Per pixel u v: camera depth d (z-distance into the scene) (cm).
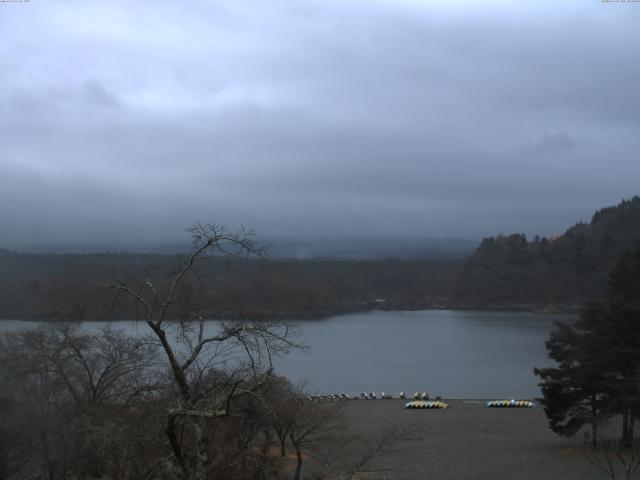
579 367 4428
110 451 1859
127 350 2620
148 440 1797
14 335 2788
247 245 1473
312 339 14000
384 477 3609
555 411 4509
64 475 1933
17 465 2086
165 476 1725
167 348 1460
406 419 6062
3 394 2173
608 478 3778
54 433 2022
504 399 7662
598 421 4375
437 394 8200
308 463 3475
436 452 4619
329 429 4022
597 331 4419
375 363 10750
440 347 12975
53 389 2222
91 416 1962
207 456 1435
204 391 1606
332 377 9381
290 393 4453
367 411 6606
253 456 2006
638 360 4262
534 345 13275
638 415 4150
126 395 2498
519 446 4844
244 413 1869
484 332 15800
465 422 5919
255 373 1551
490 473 4053
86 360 2644
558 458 4422
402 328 16612
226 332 1566
